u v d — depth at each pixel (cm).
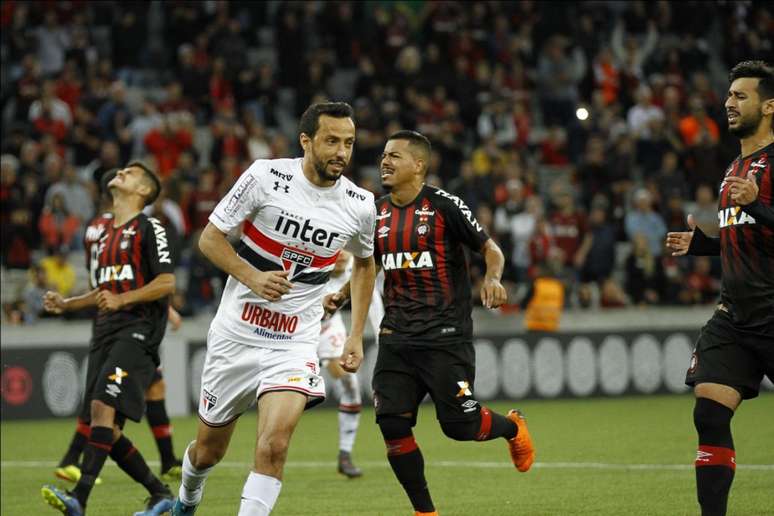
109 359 2634
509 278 6319
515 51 8219
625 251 7144
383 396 2372
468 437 2403
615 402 5762
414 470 2339
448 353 2362
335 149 1961
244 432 4712
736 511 2470
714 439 2027
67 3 7806
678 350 6281
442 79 7694
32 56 7088
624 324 6247
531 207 6594
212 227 1984
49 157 6325
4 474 3481
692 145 7450
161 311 2748
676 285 6556
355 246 2123
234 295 2038
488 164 7112
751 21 8619
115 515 2648
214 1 8275
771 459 3381
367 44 7994
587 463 3428
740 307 2045
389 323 2403
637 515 2475
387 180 2412
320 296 2056
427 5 8481
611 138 7644
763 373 2095
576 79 8138
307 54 7875
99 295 2611
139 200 2798
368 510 2641
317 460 3722
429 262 2384
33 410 5122
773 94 2077
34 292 5588
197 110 7412
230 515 2597
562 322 6112
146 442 4331
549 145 7744
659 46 8638
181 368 5416
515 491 2897
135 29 7900
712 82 8806
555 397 5959
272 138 7238
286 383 1977
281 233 2000
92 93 7119
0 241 6009
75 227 6166
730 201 2070
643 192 6844
